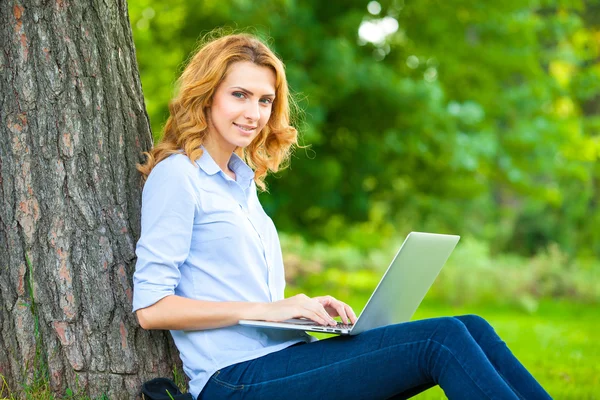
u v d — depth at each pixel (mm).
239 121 3625
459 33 15445
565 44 18484
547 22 17031
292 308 3312
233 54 3607
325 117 14453
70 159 3742
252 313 3320
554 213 21891
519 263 16875
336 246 18094
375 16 15070
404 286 3385
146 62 13891
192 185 3457
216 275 3480
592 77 17953
